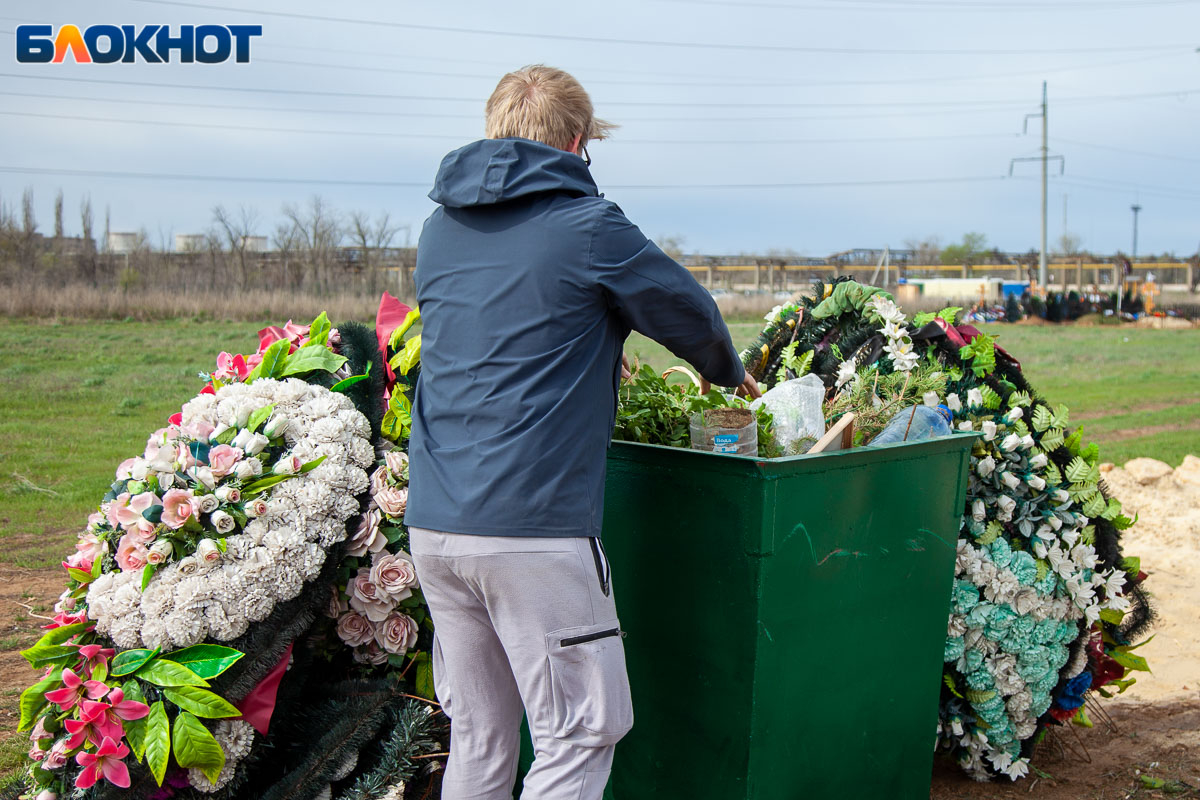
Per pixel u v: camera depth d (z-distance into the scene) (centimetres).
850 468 247
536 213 205
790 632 238
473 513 196
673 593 245
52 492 699
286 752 255
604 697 203
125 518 238
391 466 267
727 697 237
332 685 262
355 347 297
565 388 200
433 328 214
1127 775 345
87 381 1239
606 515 259
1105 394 1648
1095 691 400
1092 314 4644
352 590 261
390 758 245
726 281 5934
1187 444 1108
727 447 247
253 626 240
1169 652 475
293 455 255
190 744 224
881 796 277
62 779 235
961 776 347
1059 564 326
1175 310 4894
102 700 225
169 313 2286
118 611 233
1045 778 343
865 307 368
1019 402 343
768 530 227
